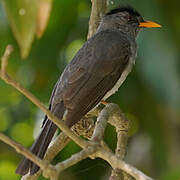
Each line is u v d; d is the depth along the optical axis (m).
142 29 11.48
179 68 11.18
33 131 13.20
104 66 9.98
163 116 12.44
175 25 11.59
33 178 8.14
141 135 13.20
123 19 11.46
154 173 12.66
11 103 13.57
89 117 9.81
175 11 11.67
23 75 12.92
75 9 12.63
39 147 7.93
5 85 13.10
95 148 6.39
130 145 13.27
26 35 7.99
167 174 11.26
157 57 11.16
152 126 12.57
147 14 11.55
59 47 12.71
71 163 6.06
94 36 10.62
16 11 7.93
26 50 8.02
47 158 8.42
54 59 12.71
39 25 8.79
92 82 9.66
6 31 12.35
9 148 12.70
